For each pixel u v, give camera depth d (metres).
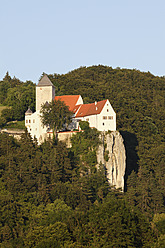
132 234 146.00
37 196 179.75
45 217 163.50
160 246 142.62
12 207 166.00
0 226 158.75
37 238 145.75
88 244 143.62
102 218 151.12
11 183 181.25
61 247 139.62
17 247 148.25
